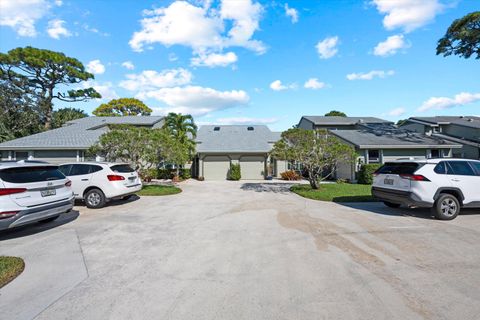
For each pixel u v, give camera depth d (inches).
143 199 418.6
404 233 217.2
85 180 340.8
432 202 261.4
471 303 111.3
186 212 313.4
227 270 147.6
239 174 825.5
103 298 118.1
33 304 113.3
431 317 101.3
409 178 267.7
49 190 226.7
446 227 235.1
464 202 267.0
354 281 132.6
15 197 198.1
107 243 197.3
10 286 130.0
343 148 470.6
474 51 695.7
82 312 107.1
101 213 308.3
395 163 297.6
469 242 192.5
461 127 948.6
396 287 126.0
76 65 1206.3
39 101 1127.0
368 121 1147.9
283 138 510.6
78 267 153.2
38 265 156.4
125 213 308.2
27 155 705.6
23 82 1097.4
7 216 192.2
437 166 269.1
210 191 527.5
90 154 519.8
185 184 679.7
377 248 181.3
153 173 804.6
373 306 109.6
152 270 148.3
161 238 209.5
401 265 152.3
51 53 1124.5
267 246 188.4
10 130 1010.7
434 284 128.7
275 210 322.3
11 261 155.3
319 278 136.4
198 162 876.6
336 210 319.6
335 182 729.0
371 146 700.0
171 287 128.0
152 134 498.3
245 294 120.6
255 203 376.5
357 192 462.9
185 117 784.9
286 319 101.0
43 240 205.0
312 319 100.8
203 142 919.7
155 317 103.1
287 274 141.6
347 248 182.1
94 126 925.2
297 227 240.1
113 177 343.0
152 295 120.4
